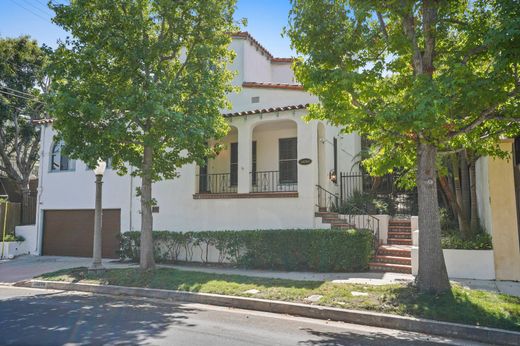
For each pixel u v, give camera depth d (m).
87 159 9.92
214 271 11.86
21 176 24.14
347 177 16.78
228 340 5.79
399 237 13.19
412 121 6.58
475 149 8.69
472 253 9.90
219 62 12.00
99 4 10.05
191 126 10.09
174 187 15.52
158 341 5.70
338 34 8.02
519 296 7.70
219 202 14.55
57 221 18.27
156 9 10.77
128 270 11.48
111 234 16.89
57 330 6.32
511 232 9.78
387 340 5.90
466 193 12.63
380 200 15.37
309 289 8.57
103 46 10.23
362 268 11.11
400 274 10.50
